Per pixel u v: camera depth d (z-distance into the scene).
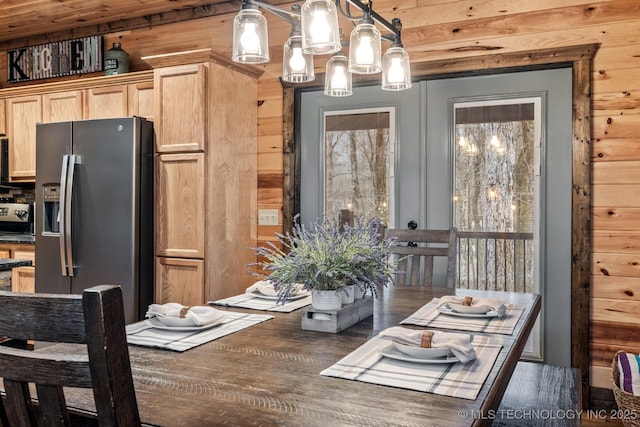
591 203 2.98
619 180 2.92
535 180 3.12
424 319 1.78
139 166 3.42
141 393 1.09
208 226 3.41
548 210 3.09
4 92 4.32
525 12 3.12
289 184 3.75
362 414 0.98
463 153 3.30
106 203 3.41
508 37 3.16
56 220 3.68
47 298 0.80
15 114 4.30
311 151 3.72
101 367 0.78
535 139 3.12
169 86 3.50
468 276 3.29
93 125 3.47
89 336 0.78
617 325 2.92
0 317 0.83
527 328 1.74
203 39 4.01
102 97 3.92
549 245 3.09
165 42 4.15
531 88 3.12
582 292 2.97
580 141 2.97
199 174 3.39
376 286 1.75
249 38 1.87
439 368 1.24
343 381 1.16
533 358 3.11
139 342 1.48
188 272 3.44
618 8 2.92
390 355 1.32
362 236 1.76
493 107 3.22
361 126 3.57
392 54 2.12
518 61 3.11
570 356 3.03
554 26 3.05
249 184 3.81
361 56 1.87
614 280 2.93
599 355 2.96
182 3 3.94
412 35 3.40
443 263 3.38
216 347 1.45
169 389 1.12
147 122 3.51
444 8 3.31
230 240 3.61
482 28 3.22
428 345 1.31
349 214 2.59
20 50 4.66
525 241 3.16
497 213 3.22
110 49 4.20
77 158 3.49
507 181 3.20
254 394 1.09
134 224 3.37
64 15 4.16
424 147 3.39
